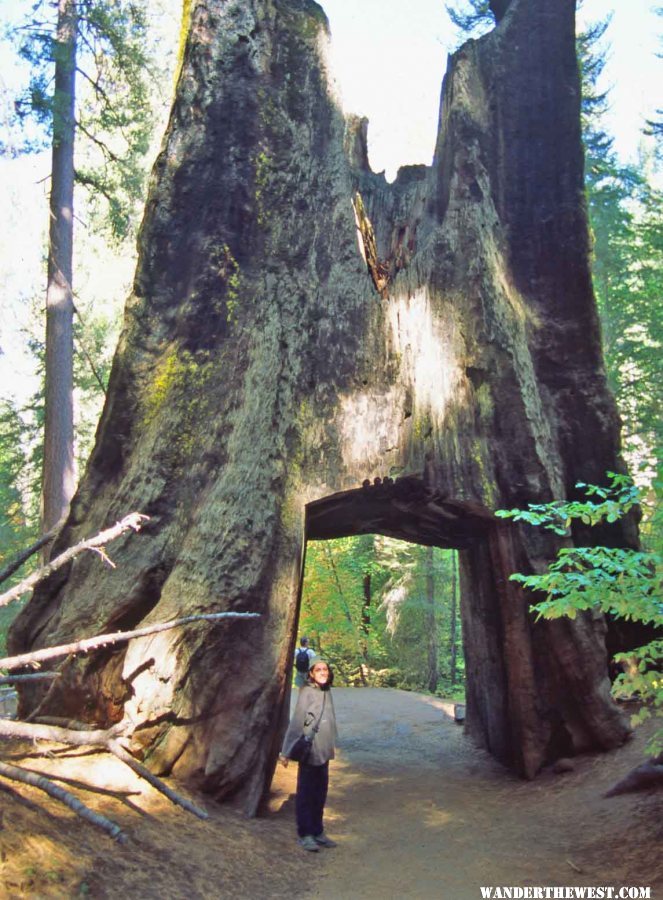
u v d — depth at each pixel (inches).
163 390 412.5
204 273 429.1
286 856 283.0
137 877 220.8
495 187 495.5
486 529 448.5
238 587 352.8
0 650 901.8
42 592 386.6
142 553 372.8
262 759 341.1
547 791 379.9
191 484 388.8
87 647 243.8
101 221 780.6
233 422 398.6
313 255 448.8
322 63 482.6
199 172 444.5
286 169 455.8
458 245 462.9
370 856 292.7
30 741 306.8
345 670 1121.4
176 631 333.1
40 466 884.0
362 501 430.9
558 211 494.9
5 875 188.1
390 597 1079.6
